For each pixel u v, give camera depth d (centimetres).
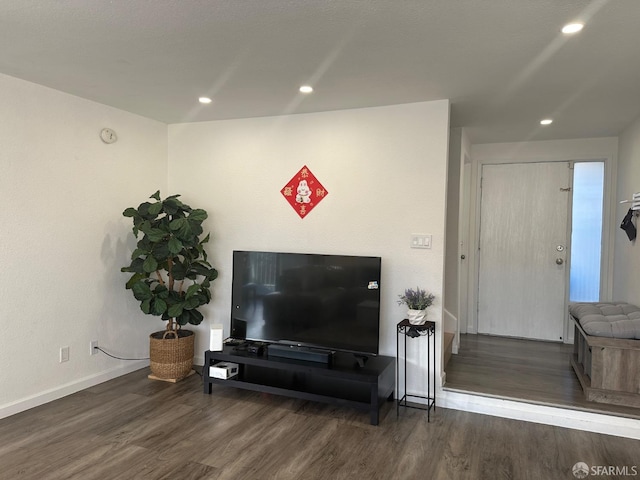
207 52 252
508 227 516
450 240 441
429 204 342
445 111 335
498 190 518
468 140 482
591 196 485
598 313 357
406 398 350
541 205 502
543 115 379
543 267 503
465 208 527
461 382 354
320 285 350
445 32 222
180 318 384
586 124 411
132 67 278
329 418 316
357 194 365
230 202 414
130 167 396
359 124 363
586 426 301
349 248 369
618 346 305
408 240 349
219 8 201
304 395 328
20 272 311
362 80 294
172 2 196
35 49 251
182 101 353
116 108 379
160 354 380
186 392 361
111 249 381
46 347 330
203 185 425
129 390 362
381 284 357
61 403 332
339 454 265
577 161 485
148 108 377
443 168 337
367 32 223
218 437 284
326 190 376
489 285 526
